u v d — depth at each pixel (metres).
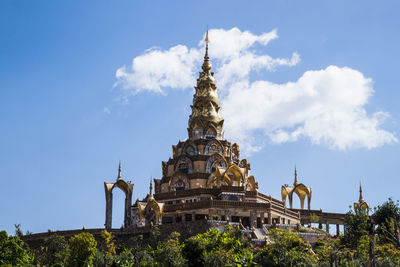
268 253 108.56
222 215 133.38
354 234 123.19
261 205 135.00
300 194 162.75
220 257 103.62
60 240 124.56
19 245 111.88
